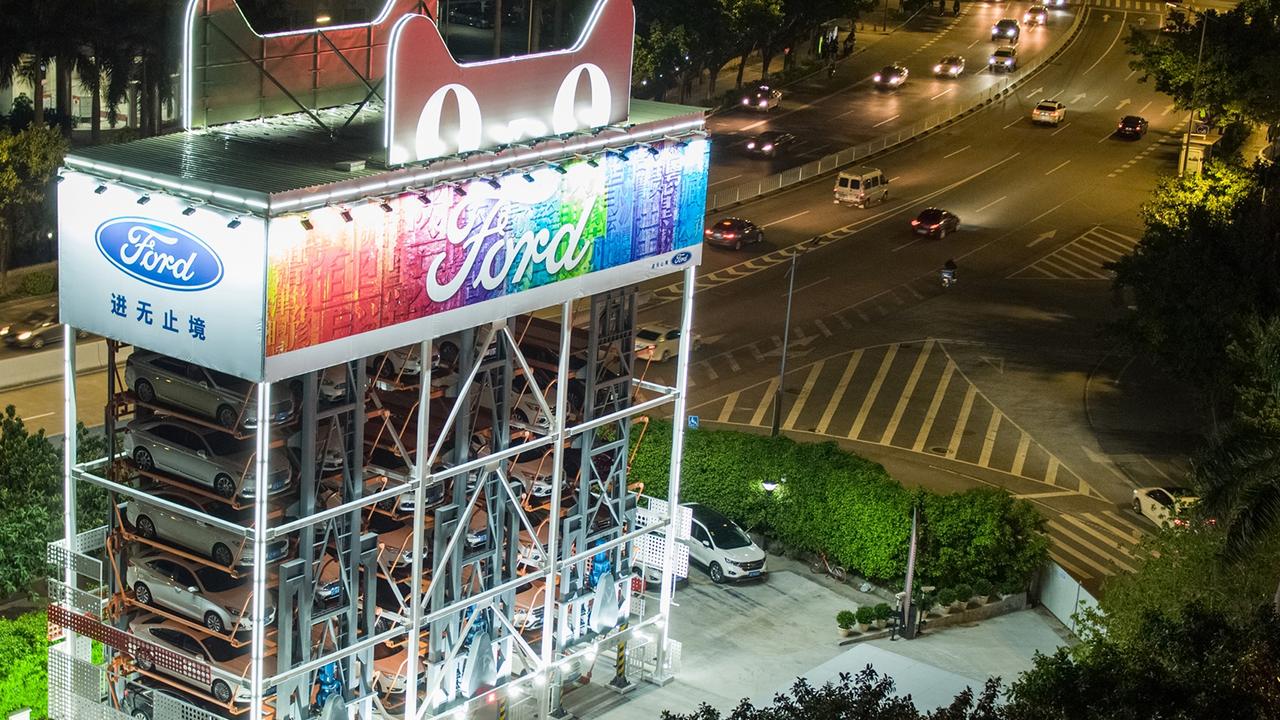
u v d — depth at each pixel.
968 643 47.75
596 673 44.62
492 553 40.03
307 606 34.72
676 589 50.69
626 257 41.03
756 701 40.81
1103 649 36.34
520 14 103.06
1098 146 120.38
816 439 65.94
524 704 40.91
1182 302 61.44
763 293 85.00
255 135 37.34
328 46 41.03
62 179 33.75
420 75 34.50
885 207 103.56
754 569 51.06
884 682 30.77
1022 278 90.44
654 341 73.00
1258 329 48.69
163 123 97.06
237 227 31.31
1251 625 33.19
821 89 133.25
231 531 33.97
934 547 49.97
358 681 37.25
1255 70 91.75
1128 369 76.06
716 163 110.19
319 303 32.62
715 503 54.47
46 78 97.81
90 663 36.06
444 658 39.12
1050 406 71.06
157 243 32.62
